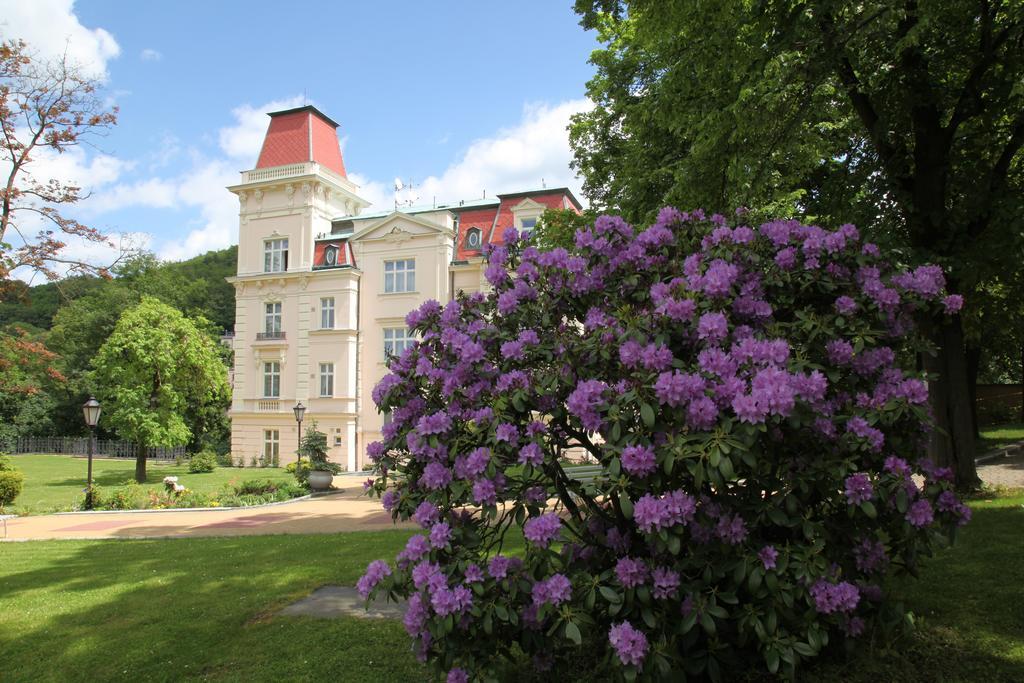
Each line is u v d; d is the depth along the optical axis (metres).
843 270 3.89
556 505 3.83
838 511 3.57
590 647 4.14
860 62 10.18
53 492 22.33
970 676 3.62
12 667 5.11
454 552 3.46
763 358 3.11
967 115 9.73
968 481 9.96
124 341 27.58
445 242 29.33
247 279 31.75
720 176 10.29
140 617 6.20
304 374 30.73
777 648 3.12
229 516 14.83
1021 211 8.85
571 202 29.64
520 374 3.66
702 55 9.69
